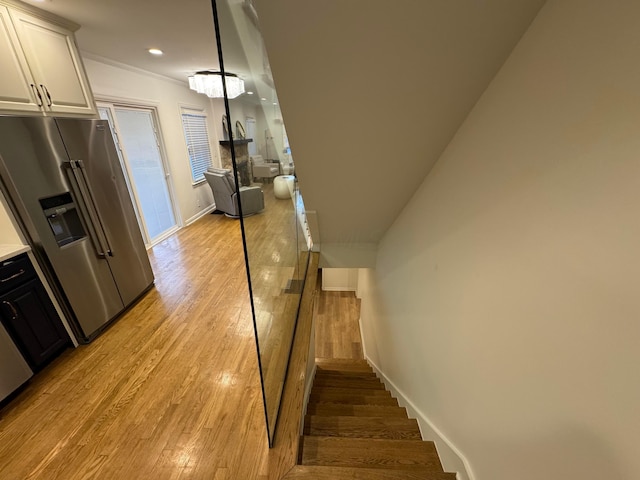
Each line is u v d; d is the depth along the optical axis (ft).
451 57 3.25
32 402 5.74
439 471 4.11
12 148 5.73
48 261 6.42
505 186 3.18
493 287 3.37
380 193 6.55
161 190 15.14
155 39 8.78
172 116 15.55
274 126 5.43
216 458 4.72
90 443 4.98
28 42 6.29
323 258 10.17
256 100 4.22
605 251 1.94
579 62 2.19
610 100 1.91
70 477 4.51
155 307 8.99
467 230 4.07
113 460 4.73
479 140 3.78
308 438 4.77
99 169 7.75
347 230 8.86
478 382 3.65
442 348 4.80
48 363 6.71
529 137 2.79
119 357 6.93
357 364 11.01
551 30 2.51
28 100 6.33
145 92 13.42
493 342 3.34
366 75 3.53
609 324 1.91
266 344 4.65
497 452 3.20
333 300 16.20
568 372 2.27
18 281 5.94
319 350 12.52
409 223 6.81
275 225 5.76
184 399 5.79
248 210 3.91
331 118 4.25
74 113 7.48
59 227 7.04
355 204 7.07
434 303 5.20
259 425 5.23
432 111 4.07
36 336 6.30
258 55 3.96
